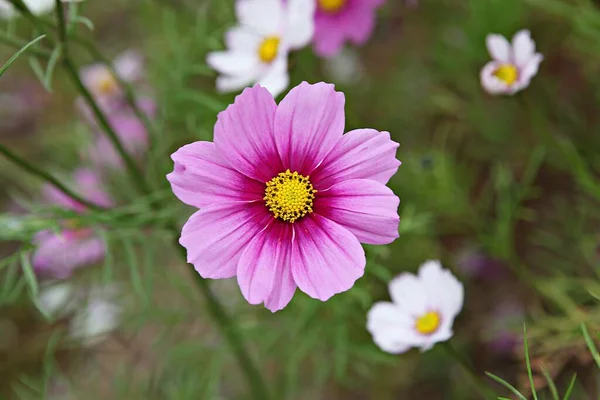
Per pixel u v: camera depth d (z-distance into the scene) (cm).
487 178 68
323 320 59
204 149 44
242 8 55
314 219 44
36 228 52
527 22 66
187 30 72
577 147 64
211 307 61
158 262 72
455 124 70
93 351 73
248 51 55
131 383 71
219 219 44
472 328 64
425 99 72
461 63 67
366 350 59
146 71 74
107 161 66
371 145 44
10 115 85
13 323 74
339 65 73
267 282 44
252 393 65
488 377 63
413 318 51
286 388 66
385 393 66
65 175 65
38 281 67
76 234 61
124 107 69
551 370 55
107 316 67
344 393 68
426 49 73
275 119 44
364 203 44
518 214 64
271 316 62
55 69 77
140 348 73
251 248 44
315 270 44
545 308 63
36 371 73
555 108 66
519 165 67
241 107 44
